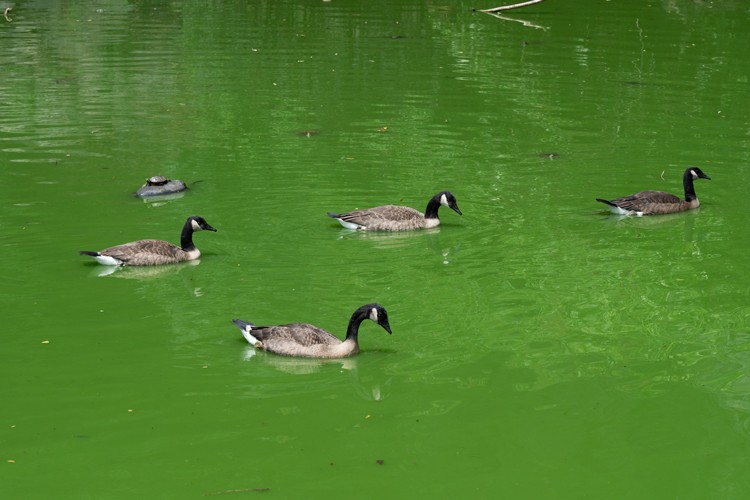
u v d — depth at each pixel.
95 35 35.44
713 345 13.46
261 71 30.36
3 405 11.52
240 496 9.84
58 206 18.73
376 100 27.08
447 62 31.62
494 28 37.16
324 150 22.73
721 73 30.12
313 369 12.73
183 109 26.03
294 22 38.50
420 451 10.79
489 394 12.07
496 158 22.33
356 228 18.00
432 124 24.92
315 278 15.67
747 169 21.80
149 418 11.34
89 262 16.20
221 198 19.50
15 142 22.91
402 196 19.73
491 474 10.36
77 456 10.52
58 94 27.28
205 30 36.91
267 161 21.91
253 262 16.38
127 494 9.84
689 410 11.73
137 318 14.05
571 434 11.20
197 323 13.95
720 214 19.27
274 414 11.53
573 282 15.62
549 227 18.28
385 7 41.88
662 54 32.62
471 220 18.62
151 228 17.77
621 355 13.15
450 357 13.07
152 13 40.19
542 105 26.69
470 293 15.12
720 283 15.60
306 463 10.50
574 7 41.50
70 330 13.59
